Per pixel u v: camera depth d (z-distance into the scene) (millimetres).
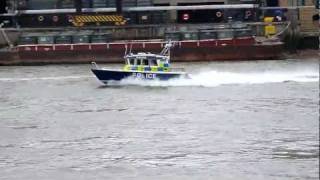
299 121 170750
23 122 180625
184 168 129875
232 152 140500
